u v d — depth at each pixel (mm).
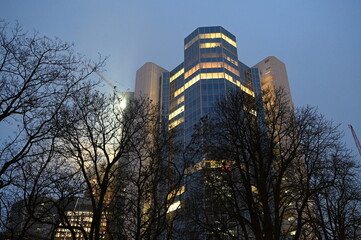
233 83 89938
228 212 20141
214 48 96125
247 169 20469
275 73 110000
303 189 20125
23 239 17391
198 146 22297
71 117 18938
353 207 25484
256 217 18500
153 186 20297
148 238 18594
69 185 17891
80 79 17469
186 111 86625
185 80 94500
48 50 16625
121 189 20797
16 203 16344
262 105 23438
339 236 23203
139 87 108000
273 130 21859
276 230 17750
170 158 22125
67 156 18297
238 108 22938
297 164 21797
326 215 25500
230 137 21922
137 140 21531
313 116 22828
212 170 21328
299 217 18688
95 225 16703
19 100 15414
